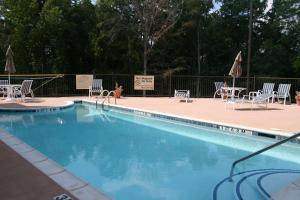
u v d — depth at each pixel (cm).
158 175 615
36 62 2598
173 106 1470
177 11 2747
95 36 2625
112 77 2186
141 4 2644
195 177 603
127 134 983
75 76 2106
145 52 2638
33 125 1084
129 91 2259
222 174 617
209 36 3009
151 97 1989
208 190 537
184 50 3011
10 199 421
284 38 3072
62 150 793
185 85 2312
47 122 1147
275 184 548
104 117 1284
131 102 1639
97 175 616
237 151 792
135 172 634
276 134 855
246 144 862
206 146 841
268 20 3216
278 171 627
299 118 1109
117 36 2648
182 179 593
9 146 661
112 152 780
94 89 1894
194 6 2845
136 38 2697
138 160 715
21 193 439
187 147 831
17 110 1287
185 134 985
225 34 3075
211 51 3078
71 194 435
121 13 2647
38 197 427
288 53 3005
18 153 613
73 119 1223
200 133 1004
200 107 1434
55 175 502
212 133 1008
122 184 569
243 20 3138
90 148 813
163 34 2686
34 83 2092
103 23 2580
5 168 532
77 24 2661
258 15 3186
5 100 1591
